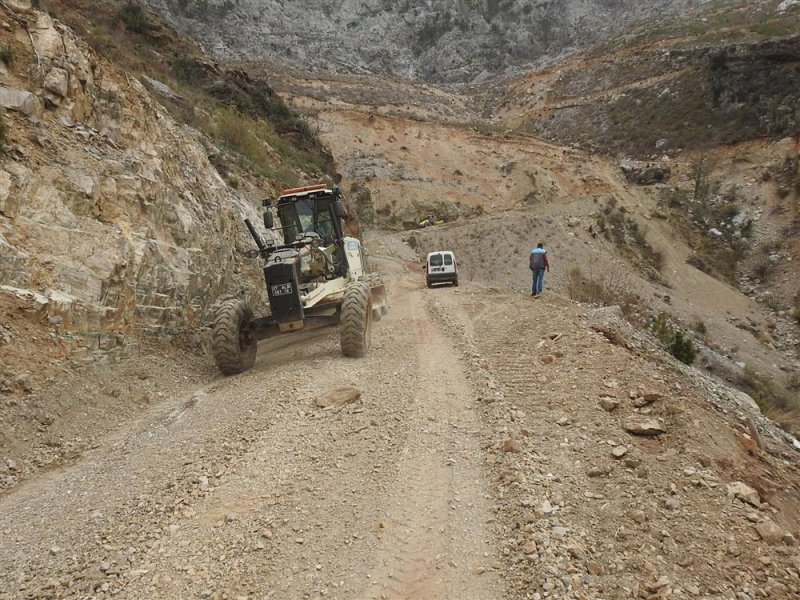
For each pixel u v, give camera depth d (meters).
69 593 3.56
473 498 4.44
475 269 54.06
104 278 7.91
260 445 5.48
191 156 12.66
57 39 9.21
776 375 38.78
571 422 5.71
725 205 64.44
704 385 9.45
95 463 5.68
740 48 80.62
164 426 6.51
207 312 10.65
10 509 4.88
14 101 8.21
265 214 10.38
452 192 71.50
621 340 9.38
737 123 75.50
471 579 3.56
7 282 6.84
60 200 7.95
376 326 11.82
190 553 3.91
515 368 7.57
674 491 4.46
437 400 6.48
